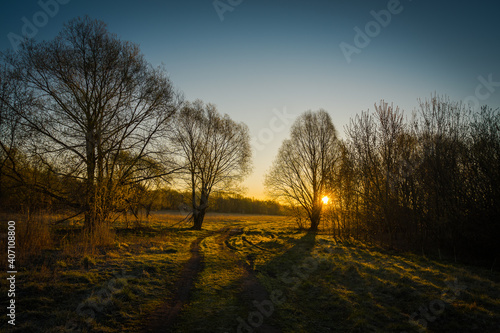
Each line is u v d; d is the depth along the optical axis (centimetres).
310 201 3131
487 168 1213
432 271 1009
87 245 1296
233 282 979
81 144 1656
